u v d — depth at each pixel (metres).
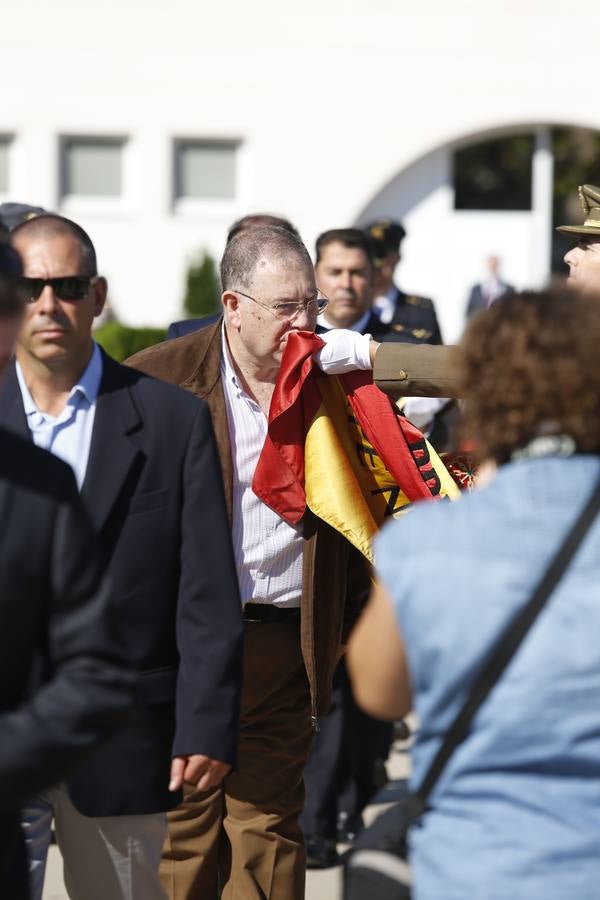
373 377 14.27
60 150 61.62
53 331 11.47
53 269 11.43
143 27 60.84
